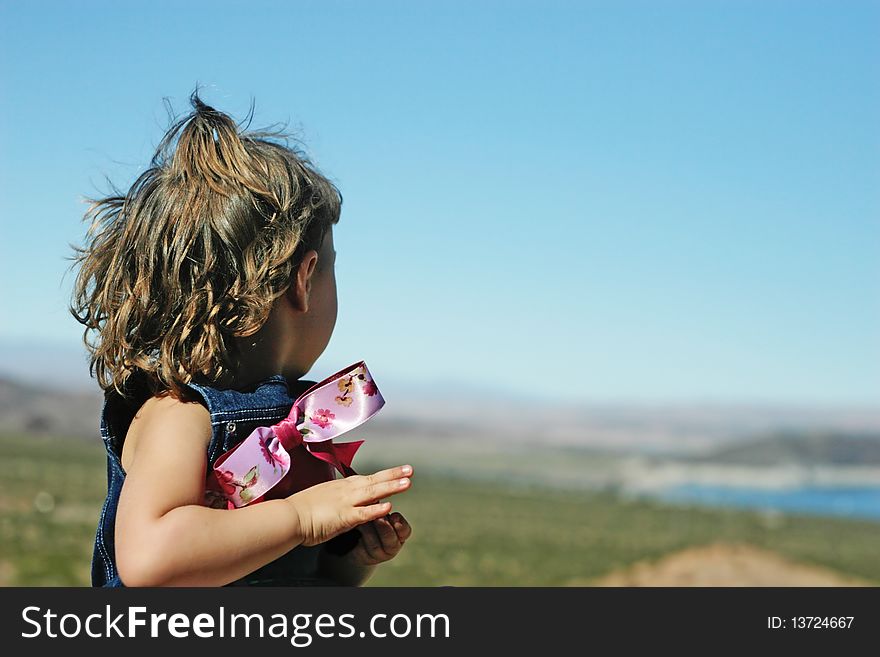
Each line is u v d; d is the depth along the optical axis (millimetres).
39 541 13758
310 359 1885
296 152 1959
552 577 14367
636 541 18766
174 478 1529
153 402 1691
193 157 1779
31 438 32375
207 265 1702
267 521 1542
